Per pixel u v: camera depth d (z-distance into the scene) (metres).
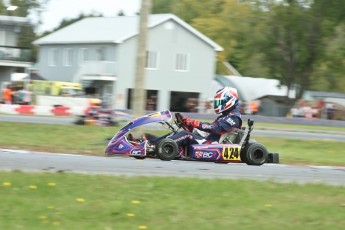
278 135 29.59
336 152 22.80
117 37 52.44
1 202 8.12
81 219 7.69
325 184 10.96
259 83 63.84
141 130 14.54
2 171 10.30
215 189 9.71
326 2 53.72
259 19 56.41
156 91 54.75
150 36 53.94
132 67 53.06
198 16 79.31
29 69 49.59
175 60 55.41
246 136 13.91
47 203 8.25
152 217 7.94
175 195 9.17
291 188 10.23
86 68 53.94
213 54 57.06
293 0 54.75
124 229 7.36
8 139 19.25
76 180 9.77
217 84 60.44
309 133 34.72
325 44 55.25
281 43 56.34
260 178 11.68
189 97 56.34
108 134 21.72
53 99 39.94
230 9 61.03
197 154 13.46
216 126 13.70
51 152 15.70
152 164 12.88
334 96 60.25
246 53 59.03
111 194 8.95
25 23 49.72
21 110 35.94
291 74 57.06
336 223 8.11
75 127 23.41
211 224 7.76
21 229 7.10
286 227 7.80
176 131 13.99
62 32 60.03
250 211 8.45
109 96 50.53
